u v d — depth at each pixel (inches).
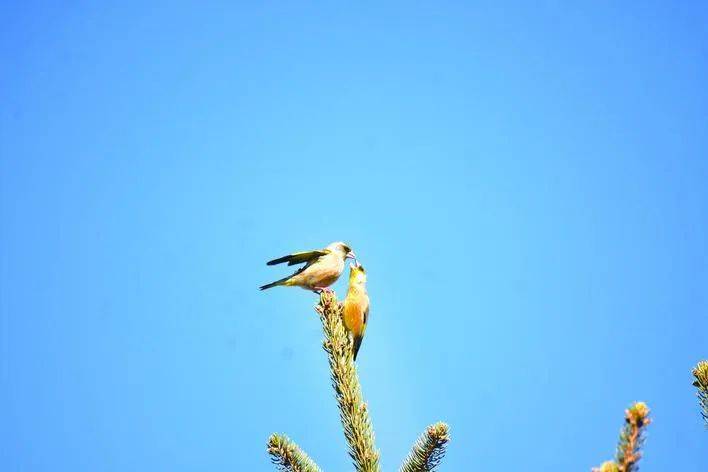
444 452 360.2
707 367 335.6
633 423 252.1
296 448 370.0
